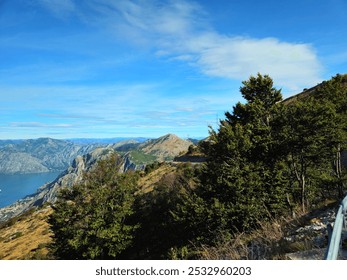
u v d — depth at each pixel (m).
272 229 9.90
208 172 27.03
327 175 27.28
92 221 32.69
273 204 23.64
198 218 23.98
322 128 24.86
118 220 34.00
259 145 27.08
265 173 25.78
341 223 5.42
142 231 35.91
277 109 28.17
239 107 34.09
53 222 34.38
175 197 34.84
